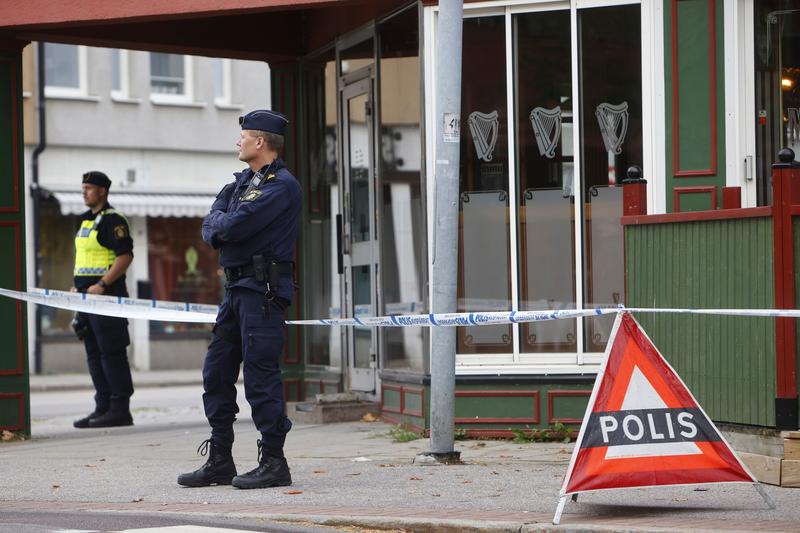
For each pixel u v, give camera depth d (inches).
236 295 716.7
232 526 606.9
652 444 602.2
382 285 1077.8
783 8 916.0
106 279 1163.9
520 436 931.3
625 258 778.2
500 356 956.6
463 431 945.5
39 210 2554.1
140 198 2657.5
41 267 2559.1
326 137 1216.8
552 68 960.3
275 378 725.3
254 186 715.4
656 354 613.9
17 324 1051.9
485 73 971.3
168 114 2719.0
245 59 1245.1
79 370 2591.0
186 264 2741.1
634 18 943.0
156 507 665.6
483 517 606.5
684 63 918.4
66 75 2620.6
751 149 909.8
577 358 941.8
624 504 643.5
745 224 702.5
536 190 960.9
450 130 813.2
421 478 747.4
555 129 958.4
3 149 1042.7
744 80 910.4
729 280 712.4
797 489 684.1
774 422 692.7
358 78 1133.7
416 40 1007.0
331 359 1200.2
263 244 713.6
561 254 954.7
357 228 1143.0
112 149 2652.6
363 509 641.0
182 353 2743.6
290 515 621.9
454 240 815.1
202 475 738.2
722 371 722.2
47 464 869.2
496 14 969.5
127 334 1201.4
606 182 946.7
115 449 971.3
